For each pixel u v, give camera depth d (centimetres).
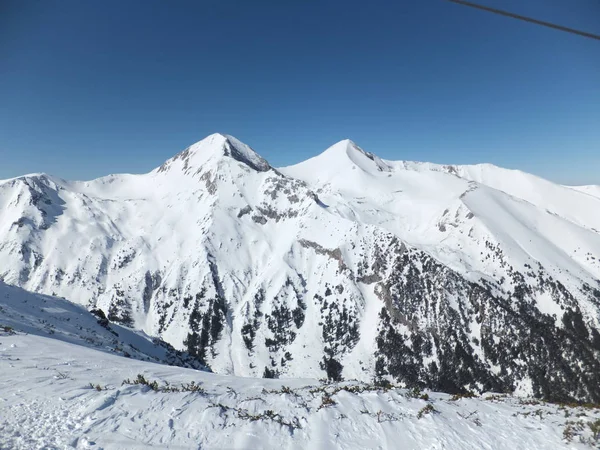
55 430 854
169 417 958
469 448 898
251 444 859
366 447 892
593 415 1141
